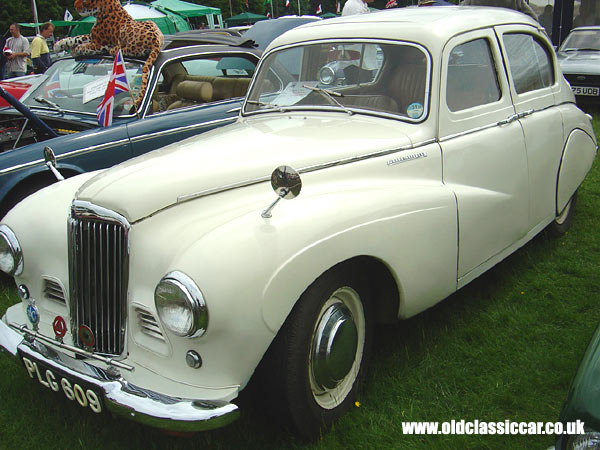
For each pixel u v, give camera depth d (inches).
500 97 143.8
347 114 133.8
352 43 138.2
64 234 106.8
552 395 112.8
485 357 125.1
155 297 87.9
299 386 95.7
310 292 95.3
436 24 131.9
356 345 106.4
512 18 155.2
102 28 210.8
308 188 105.8
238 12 2134.6
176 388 89.7
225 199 101.7
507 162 139.6
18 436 109.2
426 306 119.8
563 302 146.7
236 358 88.4
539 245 178.9
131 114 195.6
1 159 165.8
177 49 210.7
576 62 378.0
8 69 482.6
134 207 94.2
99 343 99.7
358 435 102.9
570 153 165.8
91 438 107.3
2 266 112.3
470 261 129.0
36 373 103.3
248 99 152.5
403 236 109.1
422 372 120.8
